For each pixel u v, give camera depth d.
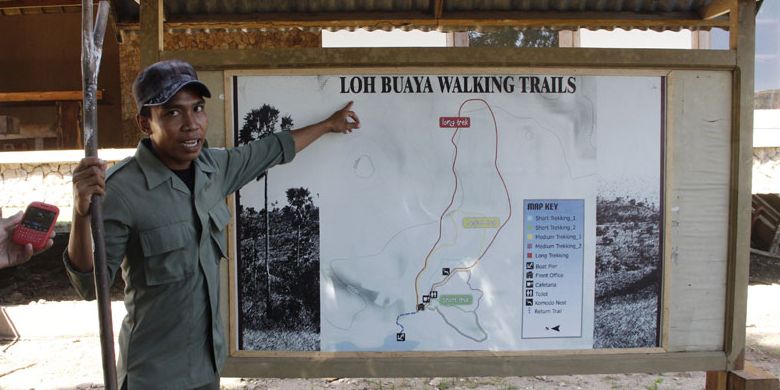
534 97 2.78
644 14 3.54
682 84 2.81
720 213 2.86
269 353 2.79
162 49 2.73
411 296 2.81
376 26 3.57
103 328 1.84
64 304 5.20
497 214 2.80
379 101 2.75
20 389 3.87
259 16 3.48
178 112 2.12
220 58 2.69
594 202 2.82
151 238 2.10
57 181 5.56
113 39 8.48
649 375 4.03
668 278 2.84
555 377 4.02
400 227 2.79
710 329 2.88
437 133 2.77
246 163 2.47
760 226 6.41
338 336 2.80
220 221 2.32
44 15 9.14
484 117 2.78
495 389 3.82
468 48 2.71
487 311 2.82
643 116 2.82
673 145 2.82
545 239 2.82
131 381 2.14
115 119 8.54
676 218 2.84
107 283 1.86
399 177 2.78
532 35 6.00
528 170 2.80
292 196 2.77
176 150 2.13
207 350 2.27
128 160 2.21
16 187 5.54
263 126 2.74
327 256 2.78
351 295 2.79
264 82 2.73
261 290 2.78
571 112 2.79
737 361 2.86
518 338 2.84
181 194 2.19
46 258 6.47
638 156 2.82
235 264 2.76
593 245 2.83
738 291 2.84
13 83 9.22
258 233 2.76
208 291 2.25
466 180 2.79
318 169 2.76
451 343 2.82
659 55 2.76
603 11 3.55
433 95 2.76
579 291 2.84
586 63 2.74
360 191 2.77
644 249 2.85
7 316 4.95
